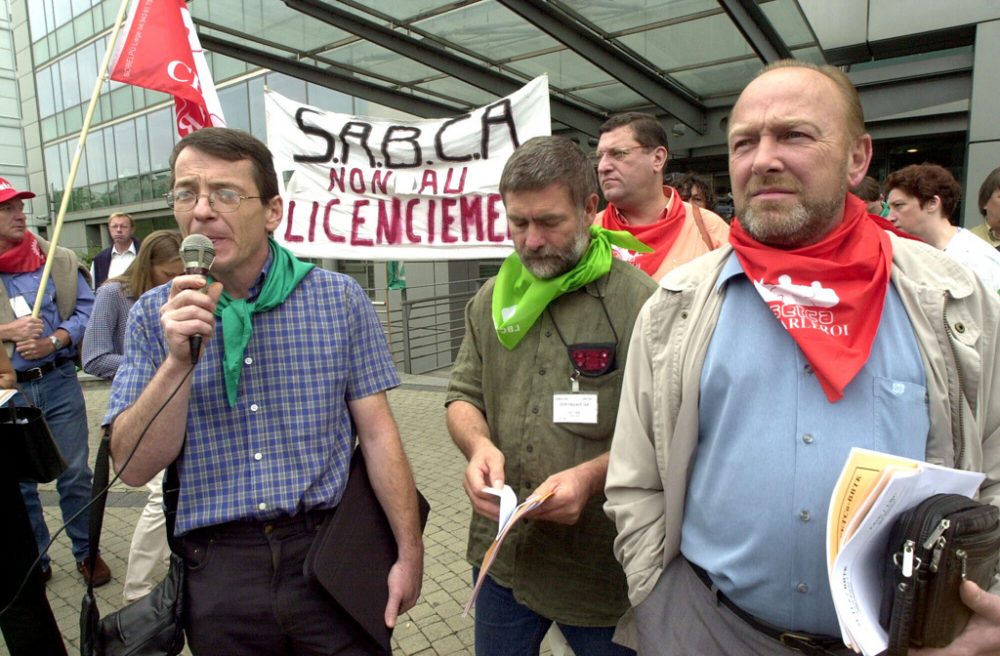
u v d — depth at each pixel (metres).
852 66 6.71
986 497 1.10
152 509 2.82
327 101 9.98
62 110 19.33
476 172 3.79
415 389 7.20
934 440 1.09
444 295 8.78
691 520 1.30
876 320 1.11
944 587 0.89
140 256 2.87
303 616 1.47
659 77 5.83
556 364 1.64
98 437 6.14
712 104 6.69
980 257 2.71
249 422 1.47
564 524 1.51
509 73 5.86
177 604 1.45
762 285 1.17
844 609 0.93
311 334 1.54
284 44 5.23
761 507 1.15
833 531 0.97
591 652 1.66
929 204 2.98
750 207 1.21
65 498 3.23
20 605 1.90
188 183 1.40
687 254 2.67
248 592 1.44
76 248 19.67
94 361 2.85
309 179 4.07
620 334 1.59
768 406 1.16
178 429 1.35
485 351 1.80
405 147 3.89
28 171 22.11
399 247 3.97
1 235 3.14
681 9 4.41
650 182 2.75
